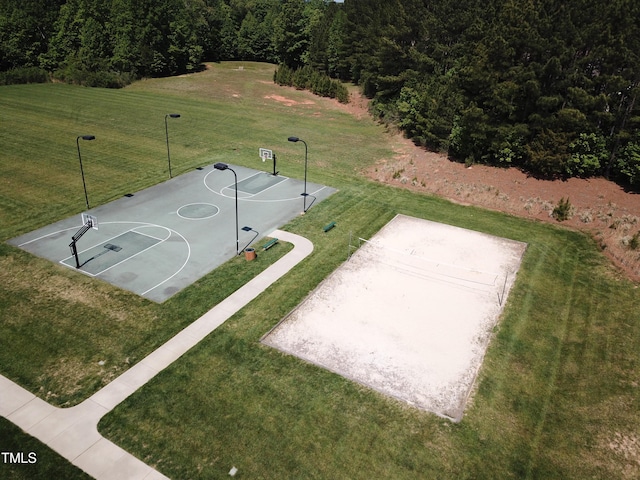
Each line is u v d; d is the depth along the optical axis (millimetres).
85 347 19484
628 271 26469
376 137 50406
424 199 35469
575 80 36094
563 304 23641
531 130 39094
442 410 17203
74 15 75250
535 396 18047
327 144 47406
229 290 23531
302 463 14961
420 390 18062
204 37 93938
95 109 57250
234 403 17094
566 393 18219
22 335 20016
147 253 26469
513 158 40750
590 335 21359
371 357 19672
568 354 20250
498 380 18734
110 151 43000
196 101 63750
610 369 19312
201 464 14844
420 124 46156
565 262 27516
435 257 27516
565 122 36719
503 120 40250
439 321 22062
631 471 15008
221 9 100875
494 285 24938
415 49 52656
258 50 97500
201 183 36531
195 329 20750
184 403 17016
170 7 79250
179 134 48781
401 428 16359
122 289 23219
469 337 21094
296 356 19500
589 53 35594
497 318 22375
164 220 30391
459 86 42000
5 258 25422
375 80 60469
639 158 34219
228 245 27688
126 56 73500
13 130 48031
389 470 14852
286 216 31594
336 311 22469
